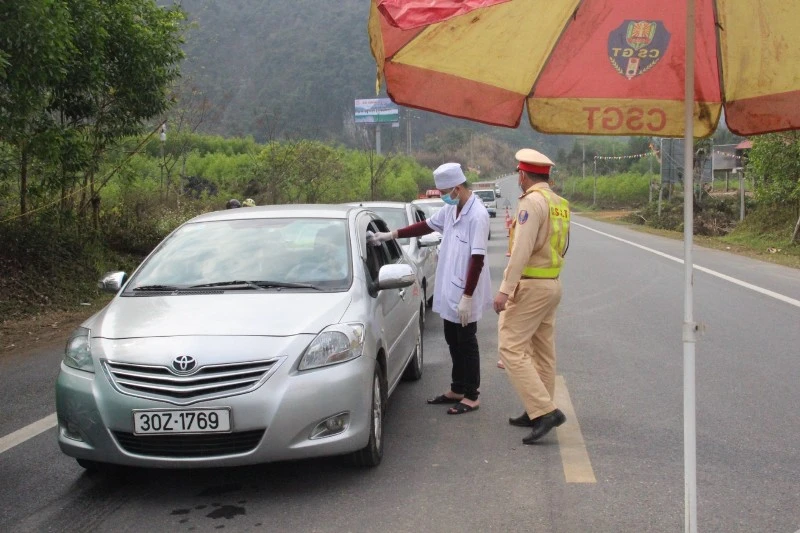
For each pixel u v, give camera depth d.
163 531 3.95
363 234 5.83
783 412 5.82
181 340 4.27
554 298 5.15
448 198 5.70
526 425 5.57
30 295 11.98
